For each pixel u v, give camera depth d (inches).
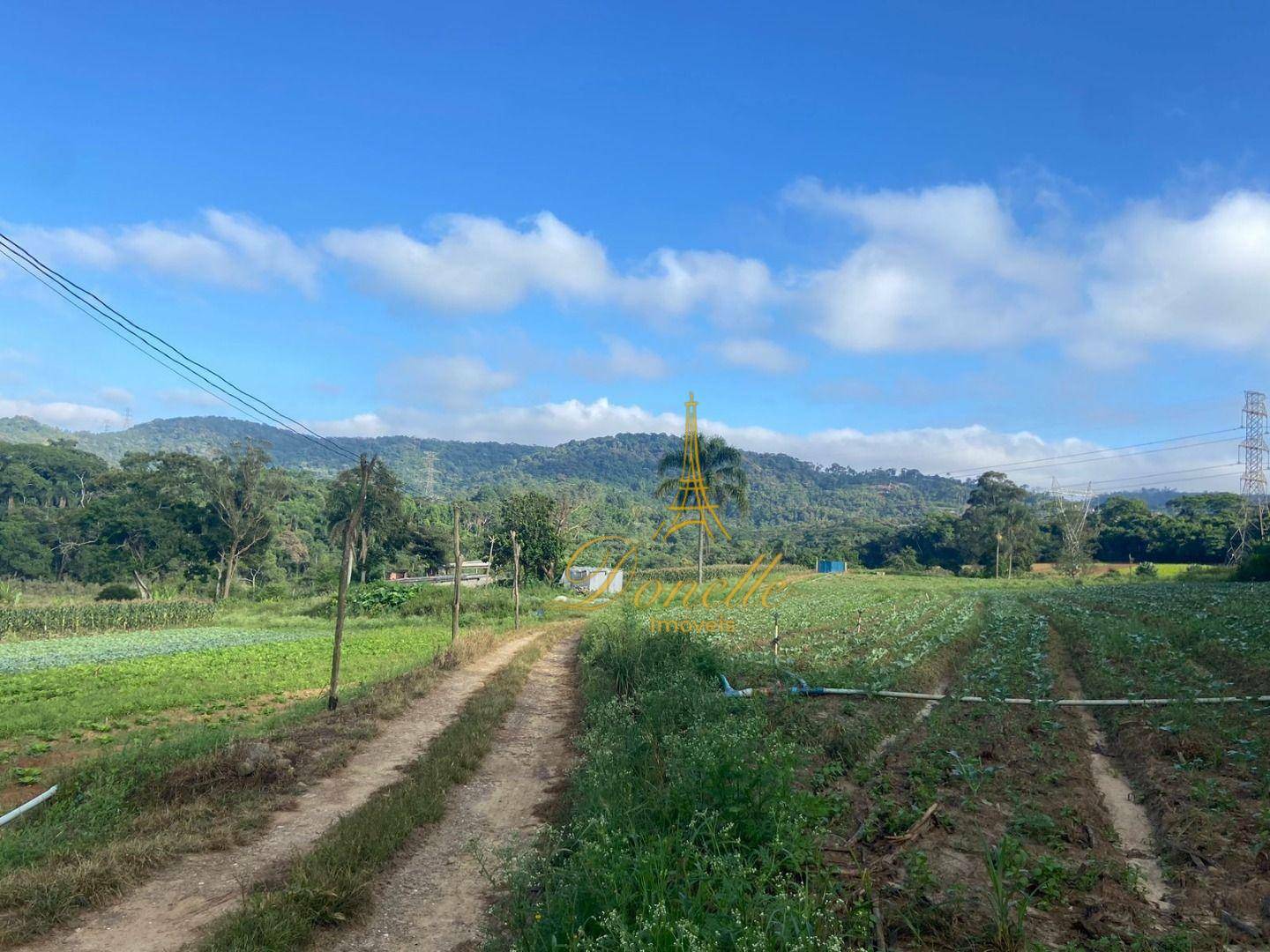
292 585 3149.6
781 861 255.6
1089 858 304.2
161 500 2608.3
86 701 712.4
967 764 398.3
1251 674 655.1
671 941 190.5
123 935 257.9
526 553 2368.4
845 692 624.4
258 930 246.8
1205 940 237.0
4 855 308.3
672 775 323.0
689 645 756.0
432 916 278.2
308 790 424.5
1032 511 3846.0
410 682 726.5
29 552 2810.0
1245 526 2960.1
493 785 445.1
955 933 230.7
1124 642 870.4
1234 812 346.6
